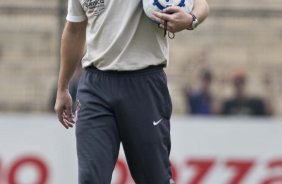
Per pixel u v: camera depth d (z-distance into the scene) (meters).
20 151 29.42
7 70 41.94
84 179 14.89
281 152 29.81
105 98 15.12
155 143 15.19
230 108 35.59
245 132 29.81
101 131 15.07
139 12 14.94
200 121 29.78
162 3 14.52
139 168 15.35
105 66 15.15
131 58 15.02
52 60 42.06
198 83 37.06
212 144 29.73
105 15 15.02
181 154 29.70
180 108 40.41
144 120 15.12
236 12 42.81
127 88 15.09
